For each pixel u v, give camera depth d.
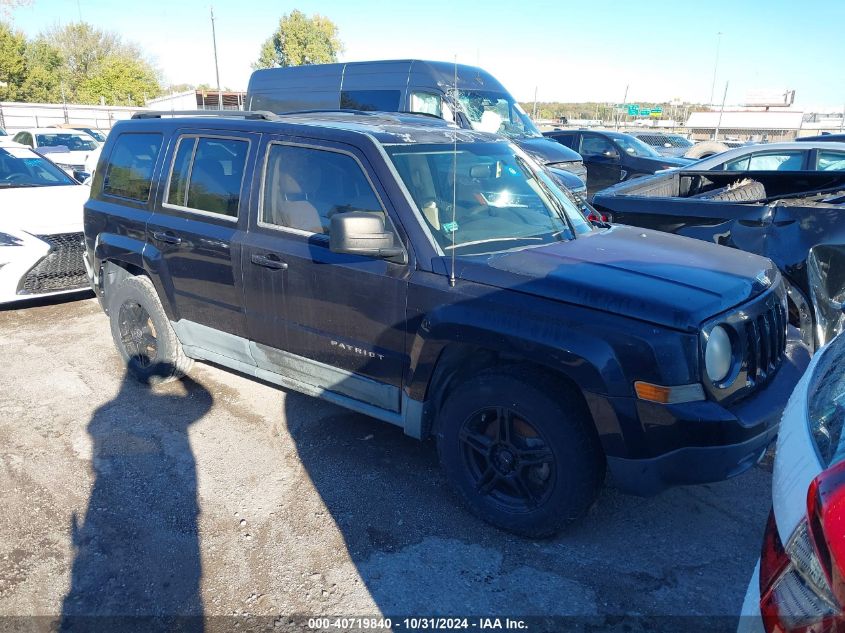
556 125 28.38
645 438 2.73
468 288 3.11
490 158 3.95
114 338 5.11
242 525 3.29
